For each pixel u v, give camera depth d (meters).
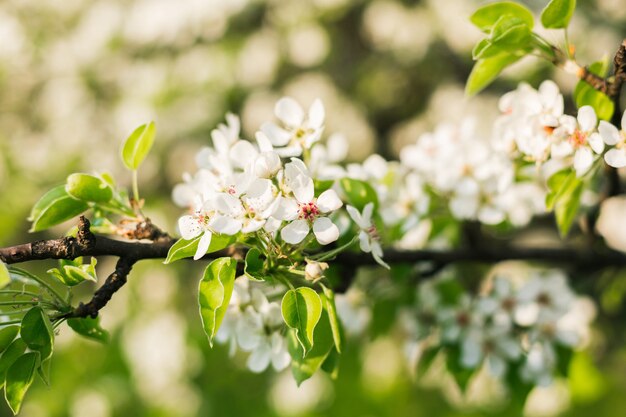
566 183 1.02
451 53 2.33
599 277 1.28
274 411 1.96
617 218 1.53
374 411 1.90
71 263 0.98
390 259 1.10
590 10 2.14
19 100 2.49
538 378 1.13
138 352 2.08
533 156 1.02
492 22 1.03
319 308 0.95
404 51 2.28
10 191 2.35
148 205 2.26
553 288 1.13
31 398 1.99
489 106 2.19
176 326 2.11
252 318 1.02
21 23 2.42
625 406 1.82
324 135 2.26
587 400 1.81
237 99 2.31
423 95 2.38
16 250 0.96
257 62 2.27
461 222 1.16
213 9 2.24
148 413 2.00
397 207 1.12
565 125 1.00
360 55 2.45
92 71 2.37
